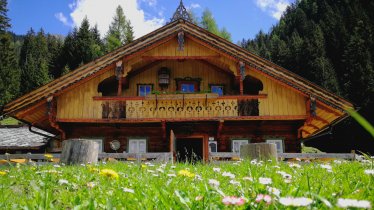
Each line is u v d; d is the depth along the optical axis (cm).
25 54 8725
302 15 8400
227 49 1573
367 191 215
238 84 1705
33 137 2075
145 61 1705
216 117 1511
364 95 3906
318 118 1628
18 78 5769
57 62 6981
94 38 8388
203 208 186
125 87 1733
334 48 5706
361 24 5753
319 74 4672
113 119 1510
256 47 7812
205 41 1554
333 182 293
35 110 1531
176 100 1538
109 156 1012
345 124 3716
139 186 287
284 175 291
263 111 1520
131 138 1630
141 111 1526
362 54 4731
